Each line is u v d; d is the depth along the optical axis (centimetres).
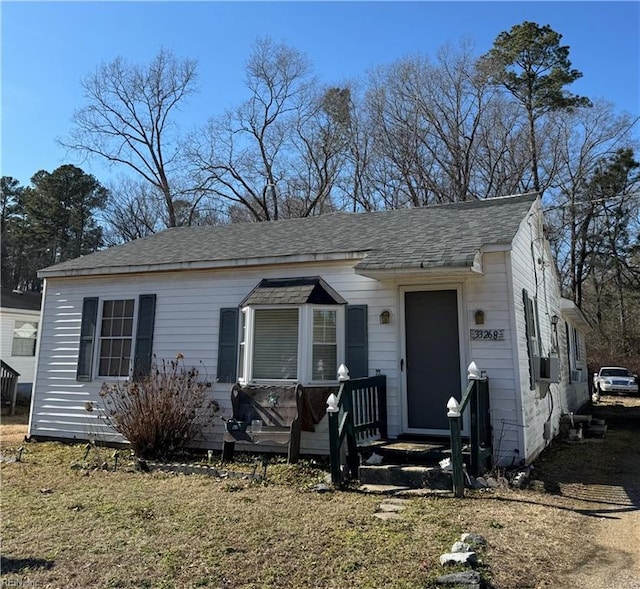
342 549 407
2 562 392
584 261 3088
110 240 3544
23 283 3847
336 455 621
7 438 1080
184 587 344
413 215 1073
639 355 3209
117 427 857
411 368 789
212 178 2992
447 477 594
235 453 852
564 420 1114
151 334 959
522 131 2684
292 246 935
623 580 350
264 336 830
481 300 746
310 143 3036
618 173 2706
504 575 354
